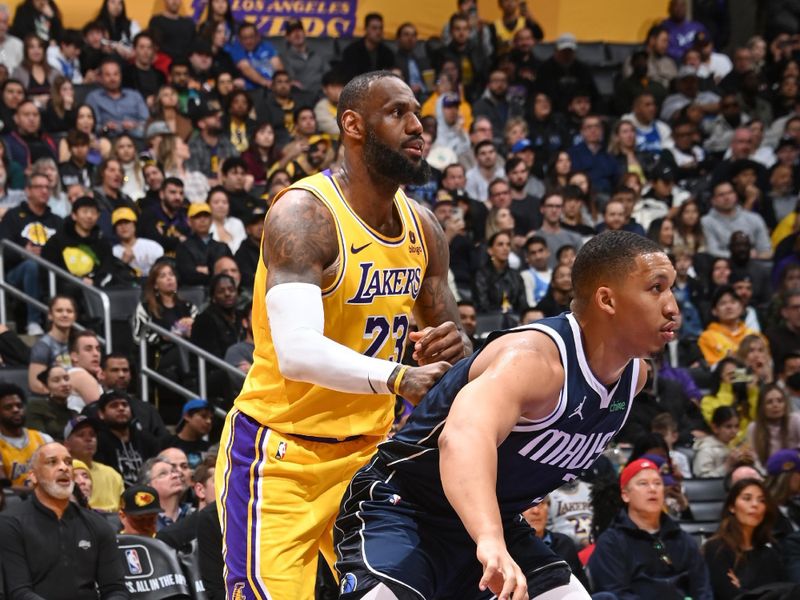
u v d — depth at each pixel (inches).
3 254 374.0
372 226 145.7
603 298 114.5
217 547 233.0
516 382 111.3
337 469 147.5
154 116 474.3
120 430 299.9
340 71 517.3
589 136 529.3
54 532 222.8
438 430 120.4
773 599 229.5
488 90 554.3
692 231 477.4
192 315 370.3
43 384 327.9
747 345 395.9
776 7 632.4
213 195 423.8
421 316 159.2
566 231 458.0
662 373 386.3
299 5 586.6
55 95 458.9
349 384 130.1
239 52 541.3
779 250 479.8
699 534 296.5
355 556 123.9
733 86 594.2
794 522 290.8
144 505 242.5
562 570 128.0
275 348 137.3
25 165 429.7
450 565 126.0
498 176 498.6
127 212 404.2
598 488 265.9
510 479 121.7
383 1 599.8
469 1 586.2
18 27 495.2
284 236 139.6
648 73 598.2
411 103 143.0
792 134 560.4
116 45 506.6
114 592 226.4
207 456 263.7
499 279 421.1
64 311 337.1
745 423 375.2
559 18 641.6
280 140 516.7
